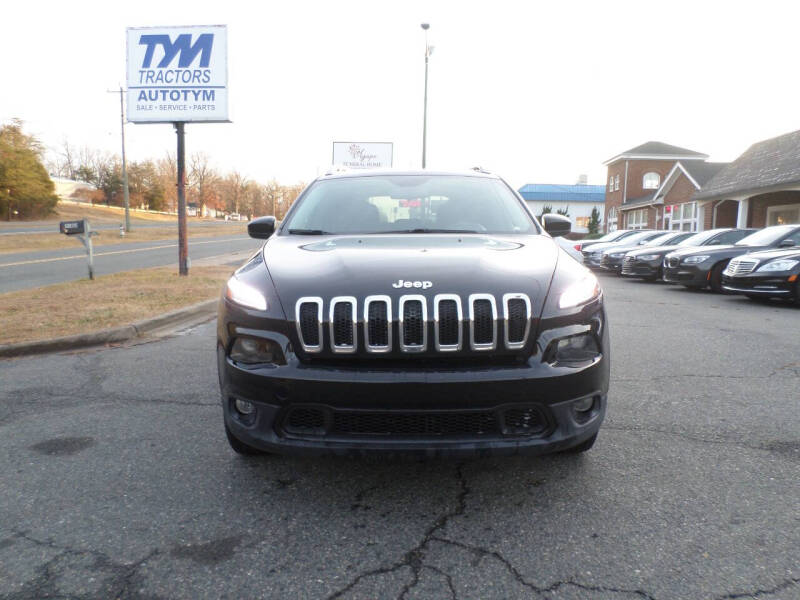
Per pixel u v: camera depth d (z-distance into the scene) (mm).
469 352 2400
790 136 22766
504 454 2410
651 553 2205
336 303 2439
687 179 31109
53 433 3539
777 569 2094
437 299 2408
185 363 5336
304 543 2297
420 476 2902
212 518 2500
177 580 2055
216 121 11906
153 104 11906
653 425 3580
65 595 1970
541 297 2512
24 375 4945
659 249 13977
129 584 2033
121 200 89938
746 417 3717
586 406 2621
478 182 4133
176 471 2982
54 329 6453
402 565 2143
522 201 3998
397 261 2742
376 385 2332
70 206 70438
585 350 2535
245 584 2031
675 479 2836
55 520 2490
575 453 3135
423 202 3838
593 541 2295
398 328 2385
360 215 3723
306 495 2711
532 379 2373
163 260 19422
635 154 43469
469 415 2393
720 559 2162
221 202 105750
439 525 2430
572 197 70750
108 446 3324
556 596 1955
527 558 2184
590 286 2729
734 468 2957
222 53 11680
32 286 12047
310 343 2443
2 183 51281
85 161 102812
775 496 2656
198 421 3742
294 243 3301
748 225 24016
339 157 32469
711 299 10453
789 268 9047
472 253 2895
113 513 2549
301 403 2402
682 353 5633
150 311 7637
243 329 2549
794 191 21031
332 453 2410
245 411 2633
